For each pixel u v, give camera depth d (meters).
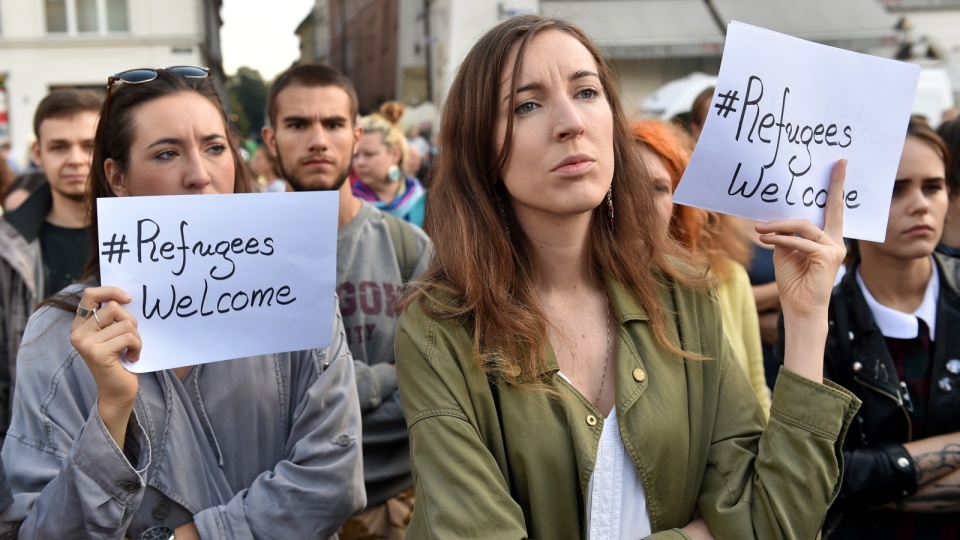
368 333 2.86
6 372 3.07
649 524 1.61
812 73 1.72
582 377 1.69
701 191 1.72
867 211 1.80
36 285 3.16
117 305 1.66
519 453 1.57
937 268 2.28
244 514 1.82
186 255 1.73
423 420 1.58
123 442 1.71
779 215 1.75
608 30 8.08
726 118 1.68
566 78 1.61
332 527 1.86
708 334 1.74
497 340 1.61
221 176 1.99
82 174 3.30
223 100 2.19
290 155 3.10
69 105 3.34
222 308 1.76
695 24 8.30
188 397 1.87
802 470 1.55
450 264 1.70
